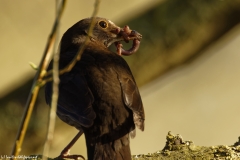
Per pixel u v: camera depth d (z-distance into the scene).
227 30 14.24
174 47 14.06
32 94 6.79
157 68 14.29
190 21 14.14
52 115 6.59
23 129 6.81
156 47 14.11
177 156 9.06
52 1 16.91
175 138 9.34
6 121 13.91
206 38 14.24
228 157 8.94
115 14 15.43
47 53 6.72
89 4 16.42
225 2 14.14
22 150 13.85
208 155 9.00
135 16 14.32
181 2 14.22
